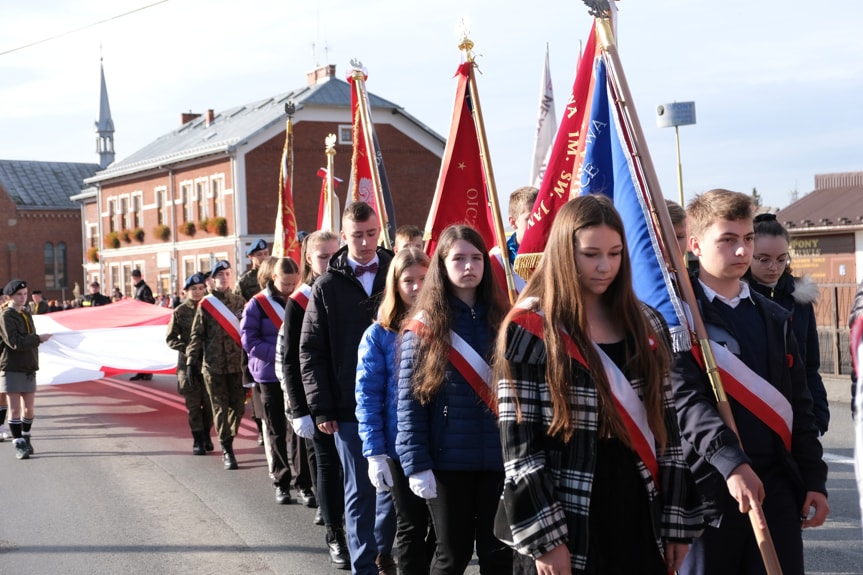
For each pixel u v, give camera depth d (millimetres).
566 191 5414
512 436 3154
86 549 6855
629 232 4207
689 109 8500
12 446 11422
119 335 16047
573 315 3137
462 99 6484
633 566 3197
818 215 26484
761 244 4926
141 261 50719
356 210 5957
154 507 8094
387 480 4969
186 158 45219
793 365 3902
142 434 12117
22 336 10469
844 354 13070
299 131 43062
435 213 6613
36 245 72188
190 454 10648
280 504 8102
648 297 4062
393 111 44812
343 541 6305
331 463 6254
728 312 3873
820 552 6117
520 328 3182
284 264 8227
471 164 6566
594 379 3115
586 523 3088
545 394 3146
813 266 25922
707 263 3883
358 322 5863
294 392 6301
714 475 3684
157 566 6410
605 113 4871
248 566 6359
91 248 58156
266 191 43000
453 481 4465
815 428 3881
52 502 8383
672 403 3328
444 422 4457
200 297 10781
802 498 3812
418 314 4523
